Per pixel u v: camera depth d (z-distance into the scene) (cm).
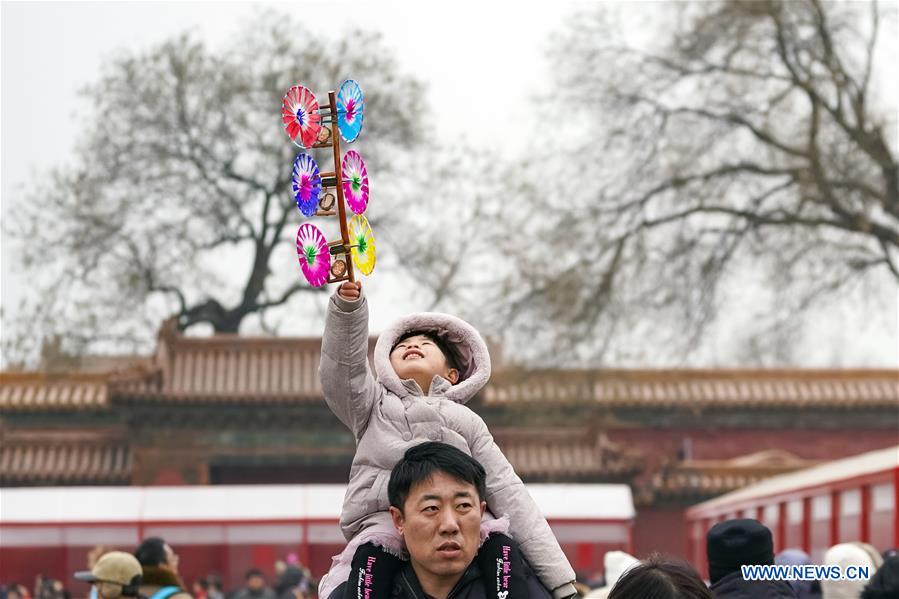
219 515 3888
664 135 5106
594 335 4966
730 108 5041
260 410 5697
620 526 3919
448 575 734
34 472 5638
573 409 5597
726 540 1050
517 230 5169
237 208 7362
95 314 6950
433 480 723
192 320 7444
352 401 790
